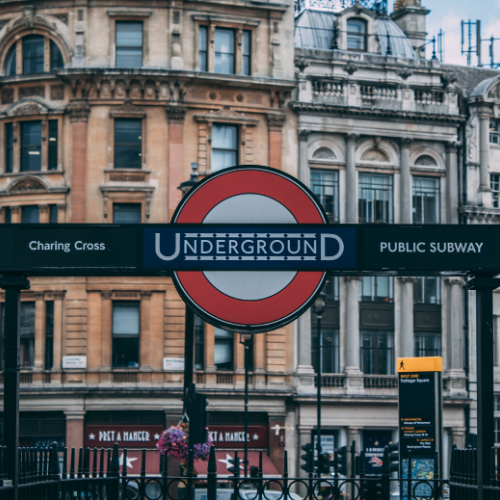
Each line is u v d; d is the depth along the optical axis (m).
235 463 13.40
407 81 52.12
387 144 51.56
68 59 47.78
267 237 12.22
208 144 48.25
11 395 11.80
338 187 50.62
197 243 12.20
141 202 47.34
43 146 47.97
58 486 12.61
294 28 54.53
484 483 11.91
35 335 46.72
